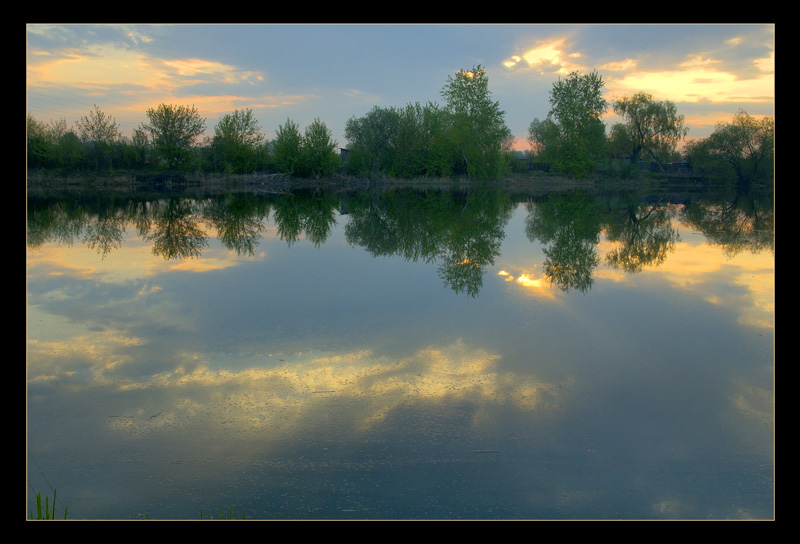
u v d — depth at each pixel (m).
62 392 3.91
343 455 3.07
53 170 36.88
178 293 6.89
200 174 41.56
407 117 45.47
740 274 8.09
